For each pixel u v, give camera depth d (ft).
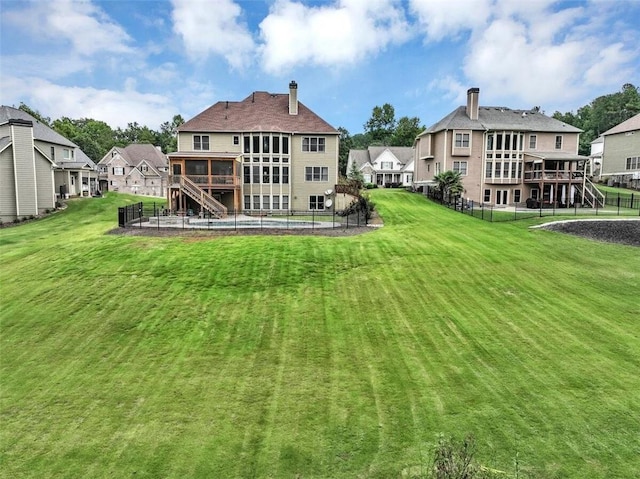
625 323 41.11
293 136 114.83
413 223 86.74
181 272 54.08
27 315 43.96
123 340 38.93
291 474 23.47
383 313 43.52
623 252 65.16
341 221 91.81
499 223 85.46
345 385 31.60
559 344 37.14
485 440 25.59
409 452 24.80
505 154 127.54
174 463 24.44
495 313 43.45
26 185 108.17
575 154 123.75
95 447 25.81
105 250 63.16
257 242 66.95
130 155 225.15
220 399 30.27
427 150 140.46
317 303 45.78
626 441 25.43
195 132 112.98
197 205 108.27
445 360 34.81
